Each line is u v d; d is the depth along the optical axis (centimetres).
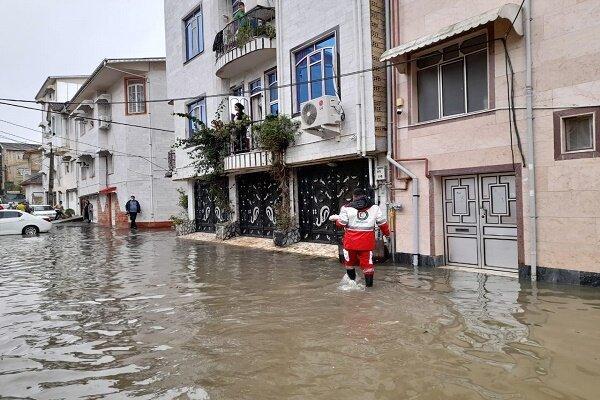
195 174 1753
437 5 898
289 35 1248
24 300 743
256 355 458
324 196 1260
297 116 1231
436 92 922
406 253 981
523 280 757
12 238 2045
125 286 838
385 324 541
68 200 4128
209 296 731
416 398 351
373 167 1062
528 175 756
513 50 776
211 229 1853
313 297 695
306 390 374
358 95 1020
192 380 402
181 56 1864
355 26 1027
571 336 473
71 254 1387
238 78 1566
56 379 412
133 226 2544
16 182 6022
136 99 2653
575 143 710
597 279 678
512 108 777
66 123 3831
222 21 1622
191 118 1566
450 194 917
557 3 714
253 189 1579
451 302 630
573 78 697
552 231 729
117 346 500
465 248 896
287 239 1321
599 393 346
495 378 379
